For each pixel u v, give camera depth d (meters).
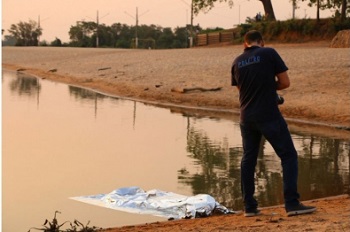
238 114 21.22
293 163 7.86
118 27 94.94
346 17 51.28
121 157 13.67
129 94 28.03
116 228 7.98
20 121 19.19
